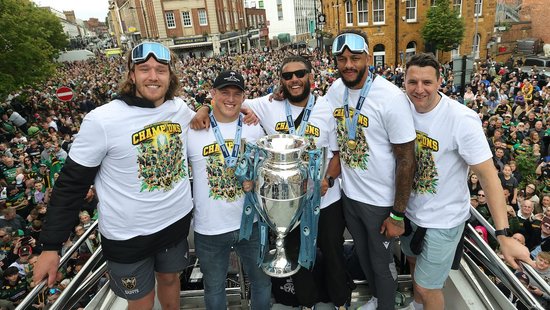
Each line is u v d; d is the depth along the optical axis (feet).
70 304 6.31
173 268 7.00
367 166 7.18
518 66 82.64
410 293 8.68
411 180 6.68
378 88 6.86
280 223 6.68
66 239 5.89
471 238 7.38
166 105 6.42
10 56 48.21
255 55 147.23
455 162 6.69
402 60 97.30
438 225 6.86
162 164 6.33
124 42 225.56
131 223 6.26
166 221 6.54
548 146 30.27
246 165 6.64
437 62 6.39
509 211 20.79
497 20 129.49
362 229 7.73
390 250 7.52
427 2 94.58
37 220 23.73
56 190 5.81
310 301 7.82
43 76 57.57
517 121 36.32
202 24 160.97
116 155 5.96
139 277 6.55
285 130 7.80
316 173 6.49
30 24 52.11
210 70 103.24
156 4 154.71
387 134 6.89
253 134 7.34
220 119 7.10
